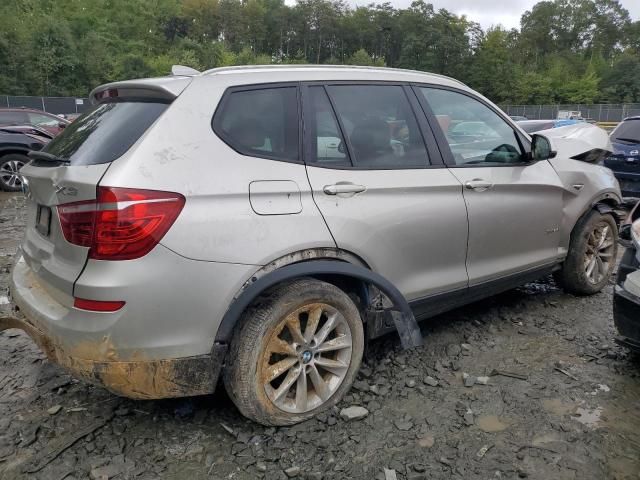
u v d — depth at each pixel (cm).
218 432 285
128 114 272
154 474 254
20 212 873
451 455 265
